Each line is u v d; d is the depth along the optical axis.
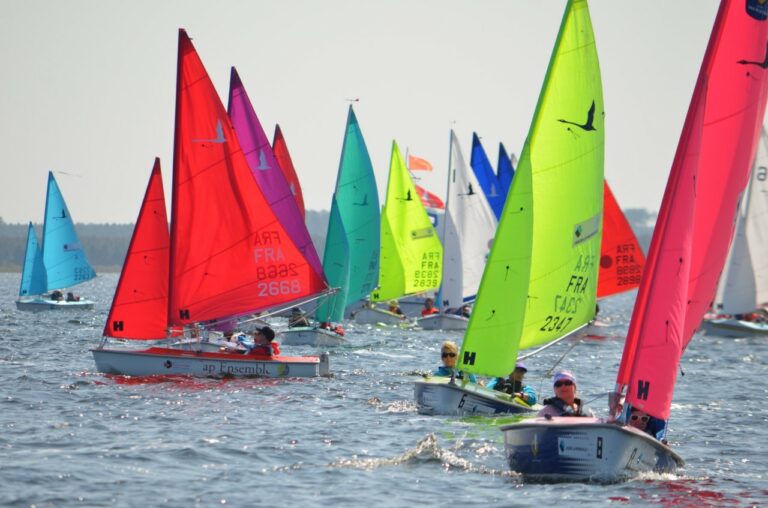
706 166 67.56
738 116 67.69
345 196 197.25
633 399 61.12
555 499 57.91
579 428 60.88
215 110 111.25
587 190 84.44
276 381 105.75
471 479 62.66
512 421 82.44
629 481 62.44
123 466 64.06
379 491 59.44
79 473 61.72
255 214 112.56
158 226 109.69
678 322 60.88
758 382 127.81
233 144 111.75
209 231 111.19
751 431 86.31
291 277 114.31
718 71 67.31
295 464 66.12
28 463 63.91
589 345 188.50
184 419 81.75
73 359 127.12
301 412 86.88
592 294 85.94
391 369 125.44
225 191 111.50
